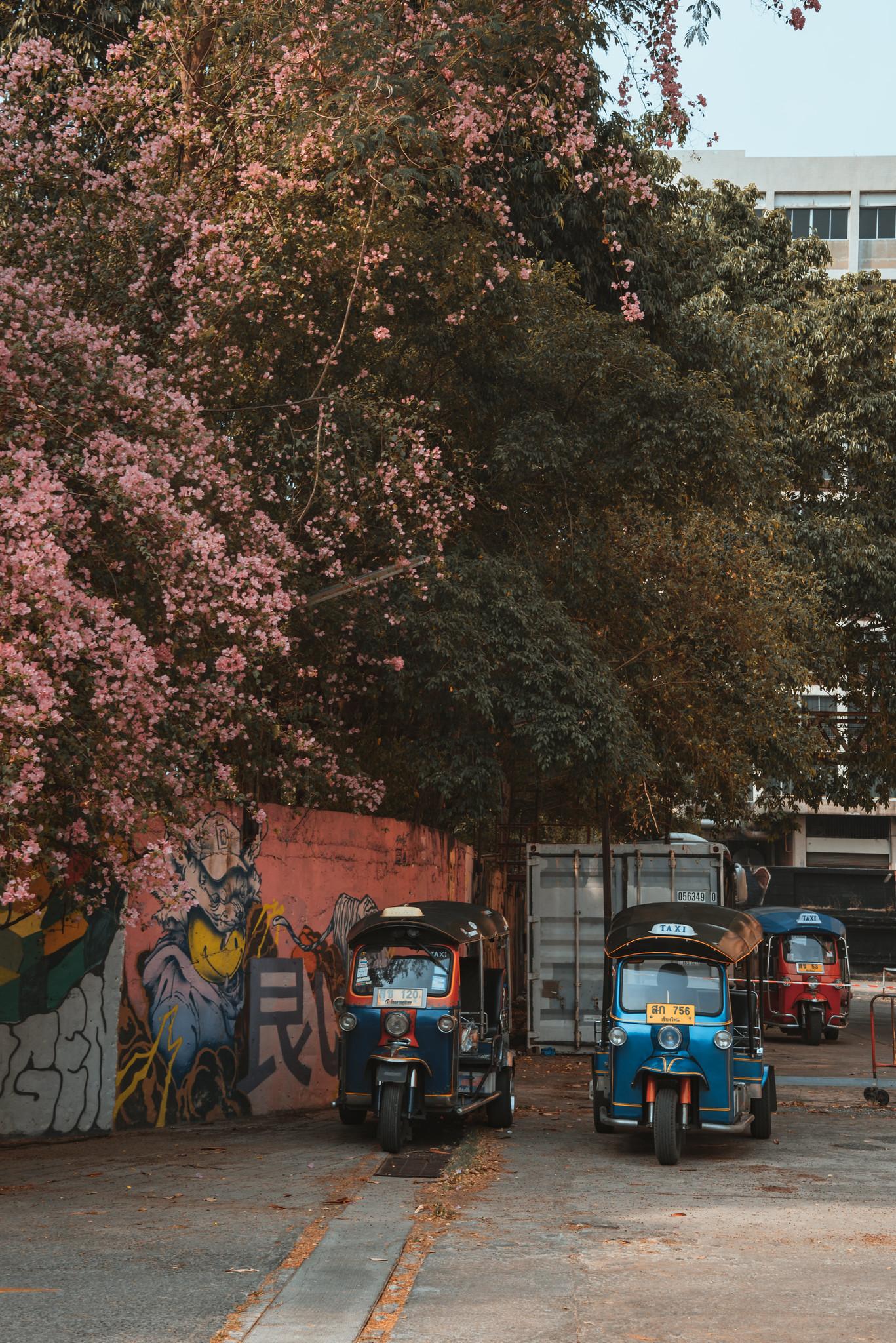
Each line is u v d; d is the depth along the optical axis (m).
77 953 11.84
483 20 12.42
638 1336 5.76
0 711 7.36
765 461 19.25
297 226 13.09
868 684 29.55
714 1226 8.27
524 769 23.06
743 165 56.56
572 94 13.89
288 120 12.87
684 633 20.72
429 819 20.20
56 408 9.38
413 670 15.29
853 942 42.88
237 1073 13.68
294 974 14.73
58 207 12.08
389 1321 6.02
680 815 28.98
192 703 10.70
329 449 12.86
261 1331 5.79
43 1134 11.47
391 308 13.72
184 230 12.06
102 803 9.08
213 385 12.87
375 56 11.80
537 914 20.48
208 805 13.16
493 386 16.45
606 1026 12.19
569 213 20.06
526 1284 6.69
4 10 15.60
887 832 54.09
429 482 14.14
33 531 7.91
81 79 13.70
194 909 13.21
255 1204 8.71
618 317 17.47
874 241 56.16
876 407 28.75
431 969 11.98
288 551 11.40
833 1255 7.46
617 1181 10.05
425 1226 8.06
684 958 11.93
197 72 13.62
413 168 12.98
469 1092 12.55
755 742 23.30
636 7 14.34
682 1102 11.31
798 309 29.89
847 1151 11.91
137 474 8.77
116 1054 12.12
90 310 11.70
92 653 8.41
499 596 15.70
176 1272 6.84
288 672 13.61
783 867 44.69
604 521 18.38
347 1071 11.88
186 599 9.70
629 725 16.59
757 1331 5.88
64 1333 5.75
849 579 27.66
